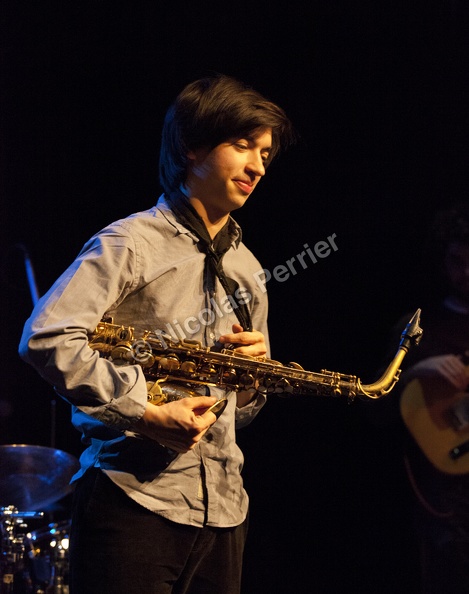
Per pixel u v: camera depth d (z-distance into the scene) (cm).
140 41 1734
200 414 721
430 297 1537
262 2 1681
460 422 1394
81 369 684
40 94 1781
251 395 859
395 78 1647
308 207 1689
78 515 729
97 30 1748
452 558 1352
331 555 1666
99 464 733
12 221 1789
